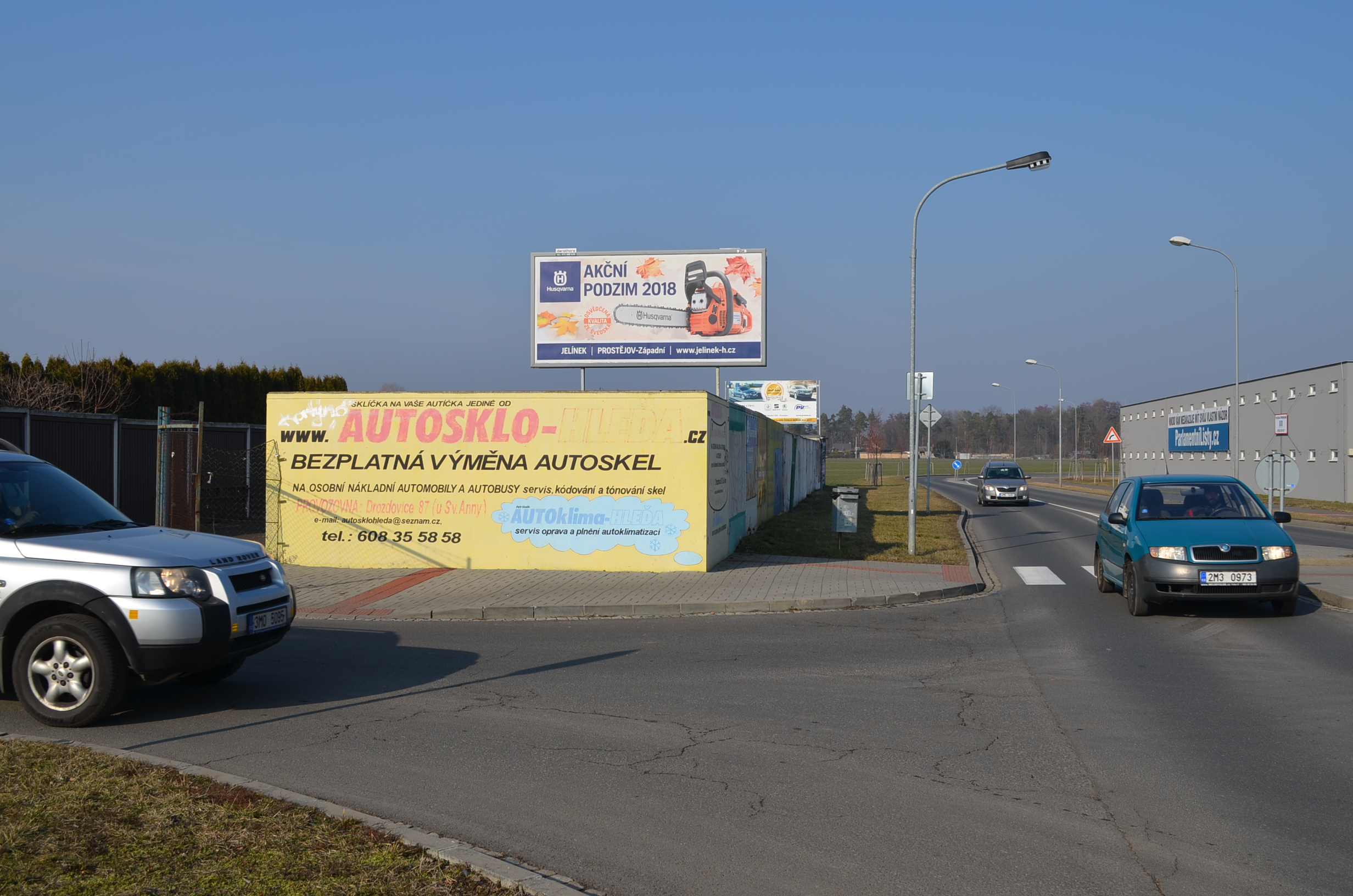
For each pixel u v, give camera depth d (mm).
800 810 5008
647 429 15062
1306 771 5617
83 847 4188
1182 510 12164
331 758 5852
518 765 5754
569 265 23906
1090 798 5184
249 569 7148
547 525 15203
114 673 6465
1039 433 161000
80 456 17672
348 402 15562
